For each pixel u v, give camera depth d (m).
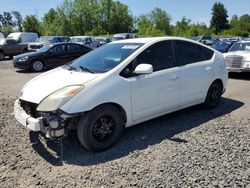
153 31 83.50
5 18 114.06
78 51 16.66
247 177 3.57
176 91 5.44
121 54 5.03
